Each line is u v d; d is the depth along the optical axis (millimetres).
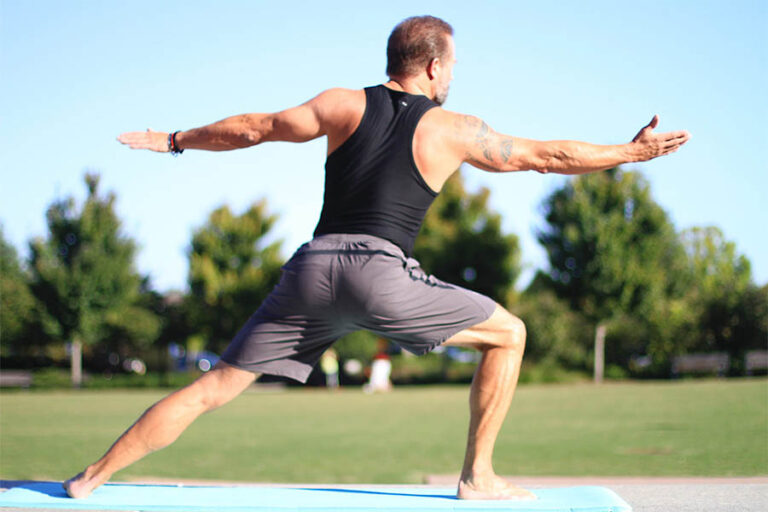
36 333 31453
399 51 2764
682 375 29344
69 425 11367
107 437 9383
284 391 27281
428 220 33500
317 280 2545
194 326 35812
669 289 31750
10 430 10484
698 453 6742
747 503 3033
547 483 4441
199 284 35969
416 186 2580
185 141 2701
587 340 31531
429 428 10805
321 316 2619
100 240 31375
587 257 29125
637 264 28984
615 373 30344
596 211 29234
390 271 2535
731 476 5340
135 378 31531
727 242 41031
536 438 8703
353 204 2561
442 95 2830
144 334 34781
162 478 6020
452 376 32531
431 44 2752
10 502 2666
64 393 25875
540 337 29141
